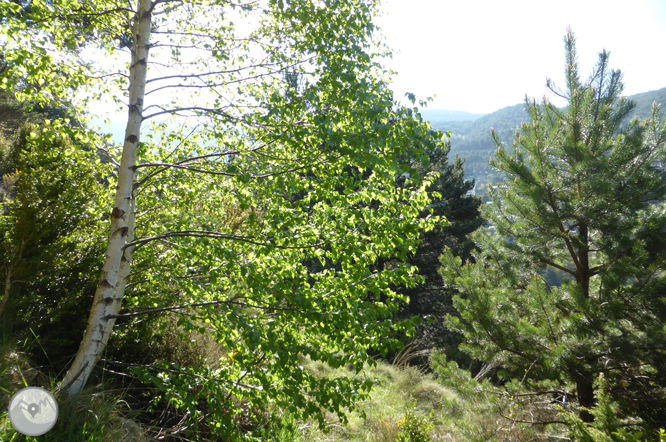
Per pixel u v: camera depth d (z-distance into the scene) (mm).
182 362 4395
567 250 6363
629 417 4492
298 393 2748
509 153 6246
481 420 5621
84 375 2732
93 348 2801
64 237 3908
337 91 3043
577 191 5781
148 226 4133
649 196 5355
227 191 3205
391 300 3217
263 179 3143
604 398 4391
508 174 6359
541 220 5836
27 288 3580
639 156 5609
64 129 3215
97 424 2396
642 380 4875
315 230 3275
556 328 5250
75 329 3715
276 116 3207
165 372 2965
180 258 3672
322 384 2873
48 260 3643
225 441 3314
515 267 6301
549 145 5898
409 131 2889
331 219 3406
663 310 4742
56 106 3398
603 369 4793
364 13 3463
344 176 3162
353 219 3338
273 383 3031
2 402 2244
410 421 5059
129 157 3117
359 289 3150
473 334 5859
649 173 5492
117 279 3186
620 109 5777
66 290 3764
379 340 2959
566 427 5137
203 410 3834
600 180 5340
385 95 3186
